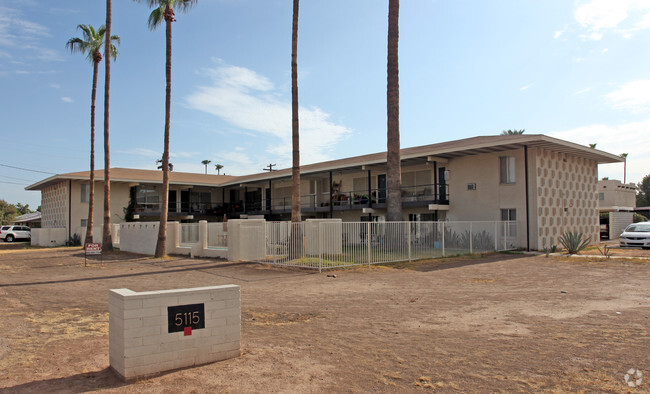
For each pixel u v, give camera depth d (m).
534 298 9.49
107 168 25.91
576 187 24.84
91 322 7.69
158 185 38.00
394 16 19.11
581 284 11.40
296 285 11.73
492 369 5.05
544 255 19.50
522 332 6.66
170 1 20.56
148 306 4.90
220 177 44.59
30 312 8.55
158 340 4.95
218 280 12.96
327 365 5.25
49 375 4.97
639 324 7.02
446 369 5.08
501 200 22.77
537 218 21.55
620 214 34.97
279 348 5.95
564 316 7.69
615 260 16.92
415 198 27.27
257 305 9.06
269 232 17.23
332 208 29.81
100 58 28.22
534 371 4.95
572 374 4.83
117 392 4.42
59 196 35.81
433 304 8.98
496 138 23.30
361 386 4.59
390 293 10.36
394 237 16.86
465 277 12.98
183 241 22.70
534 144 21.00
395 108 19.03
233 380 4.74
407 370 5.06
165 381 4.71
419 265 16.05
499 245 21.44
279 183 38.09
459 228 19.72
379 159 27.17
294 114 18.67
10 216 72.81
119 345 4.85
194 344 5.20
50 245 33.06
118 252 25.48
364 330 6.93
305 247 15.77
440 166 26.06
